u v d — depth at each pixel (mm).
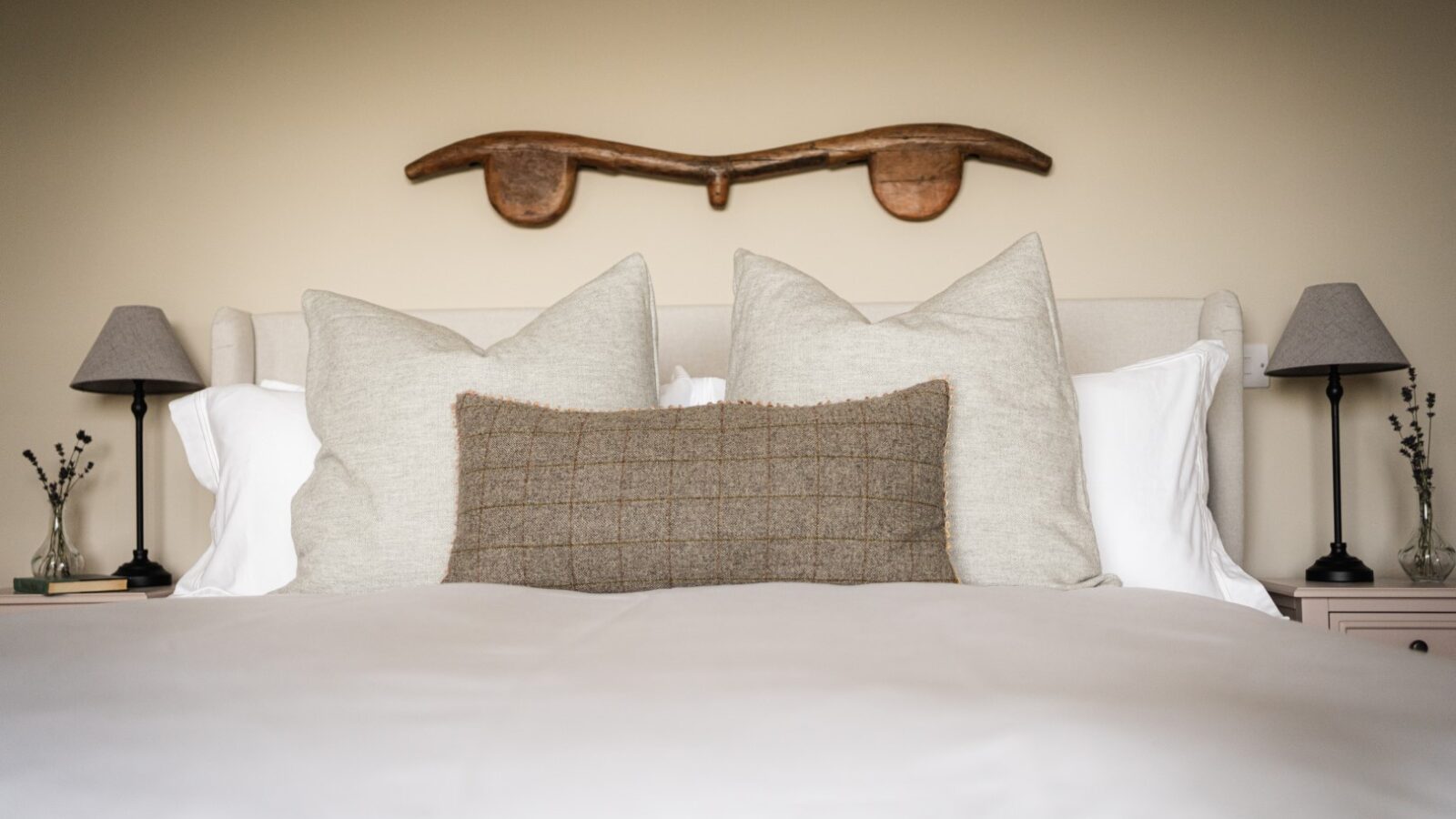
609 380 1799
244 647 889
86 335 3137
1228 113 3029
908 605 1083
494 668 805
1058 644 859
